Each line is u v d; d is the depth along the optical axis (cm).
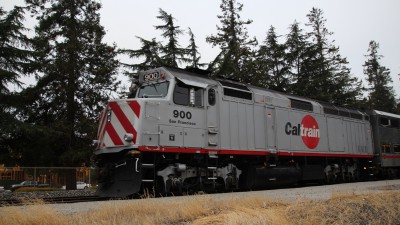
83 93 2608
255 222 609
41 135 2319
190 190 1368
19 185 2111
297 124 1905
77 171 2350
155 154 1283
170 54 3181
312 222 673
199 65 3256
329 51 4000
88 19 2712
